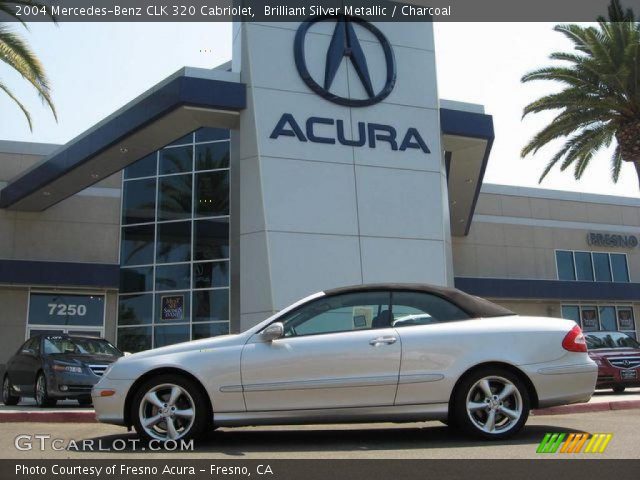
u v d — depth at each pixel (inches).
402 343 243.4
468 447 229.8
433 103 702.5
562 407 373.4
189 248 903.1
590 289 1147.3
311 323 251.9
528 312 1130.0
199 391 242.5
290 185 625.6
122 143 709.9
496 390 245.8
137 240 932.6
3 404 564.4
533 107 819.4
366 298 257.3
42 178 810.8
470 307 255.9
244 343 246.8
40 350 495.2
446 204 706.8
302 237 616.7
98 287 898.1
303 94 653.3
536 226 1194.6
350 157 652.7
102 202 948.0
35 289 896.3
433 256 660.1
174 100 628.4
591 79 785.6
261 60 648.4
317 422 242.5
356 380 239.1
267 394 239.3
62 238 927.0
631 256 1254.9
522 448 225.9
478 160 812.6
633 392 597.3
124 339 900.6
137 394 243.1
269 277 596.1
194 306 878.4
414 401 240.4
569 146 876.6
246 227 621.3
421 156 681.0
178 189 930.7
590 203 1247.5
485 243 1153.4
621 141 794.2
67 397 457.1
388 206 654.5
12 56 629.0
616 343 611.2
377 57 693.3
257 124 629.9
